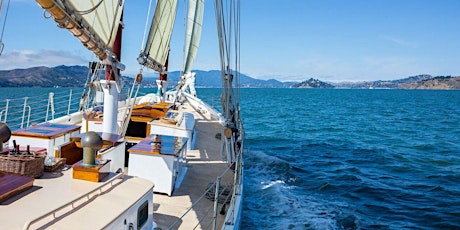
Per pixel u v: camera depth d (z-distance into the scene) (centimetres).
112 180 536
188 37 2275
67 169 563
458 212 1362
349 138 3334
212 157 1215
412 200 1494
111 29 686
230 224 706
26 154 532
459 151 2719
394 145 2970
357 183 1684
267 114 5816
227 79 1041
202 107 2178
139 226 530
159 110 1381
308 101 10388
